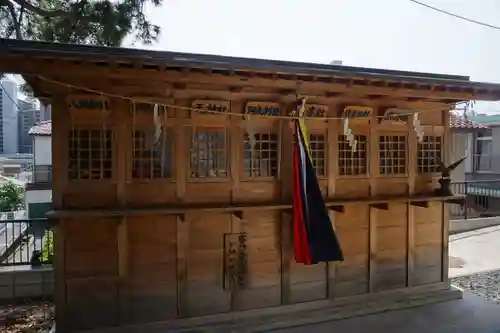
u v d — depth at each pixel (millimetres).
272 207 7430
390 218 8859
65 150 6555
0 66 5496
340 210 8078
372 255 8625
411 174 8844
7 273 8680
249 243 7613
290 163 7734
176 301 7188
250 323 7504
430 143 9102
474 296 9469
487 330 7586
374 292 8656
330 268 8242
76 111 6527
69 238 6684
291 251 7891
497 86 8312
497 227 16797
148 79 6301
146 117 6848
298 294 8008
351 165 8320
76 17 9914
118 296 6898
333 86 7152
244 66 6211
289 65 6973
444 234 9406
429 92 7969
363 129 8406
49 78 6230
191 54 6355
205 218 7344
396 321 8023
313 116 7902
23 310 8242
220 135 7324
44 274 8836
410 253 9016
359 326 7770
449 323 7922
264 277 7734
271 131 7656
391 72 7875
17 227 13547
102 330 6797
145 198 6906
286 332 7465
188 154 7133
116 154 6730
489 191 19516
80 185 6617
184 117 7055
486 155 21859
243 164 7480
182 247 7195
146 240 7020
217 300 7434
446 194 8969
